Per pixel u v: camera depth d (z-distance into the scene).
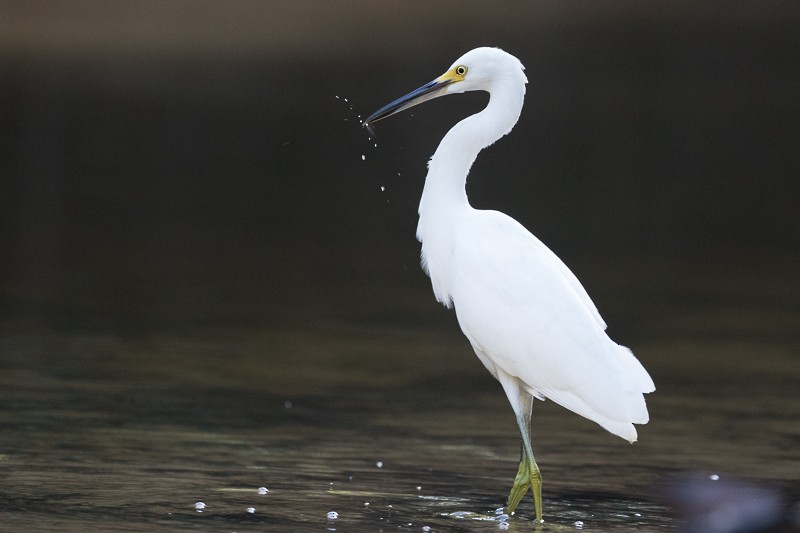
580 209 21.69
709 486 7.73
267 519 6.79
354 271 16.81
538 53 34.28
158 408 9.58
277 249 18.08
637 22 37.00
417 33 35.72
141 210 20.41
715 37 35.84
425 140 26.28
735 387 11.05
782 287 16.27
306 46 35.22
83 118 27.75
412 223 20.72
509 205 21.66
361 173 24.61
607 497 7.64
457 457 8.59
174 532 6.43
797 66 33.88
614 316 14.25
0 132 25.97
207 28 37.59
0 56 33.94
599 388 7.10
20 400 9.58
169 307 13.93
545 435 9.44
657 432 9.46
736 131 28.44
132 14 38.75
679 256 18.30
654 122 29.22
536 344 7.23
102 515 6.70
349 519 6.89
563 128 28.58
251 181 23.55
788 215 21.69
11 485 7.27
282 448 8.59
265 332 12.92
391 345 12.62
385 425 9.47
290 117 28.50
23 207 19.89
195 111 28.86
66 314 13.20
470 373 11.55
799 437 9.30
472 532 6.76
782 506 7.29
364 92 29.67
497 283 7.38
